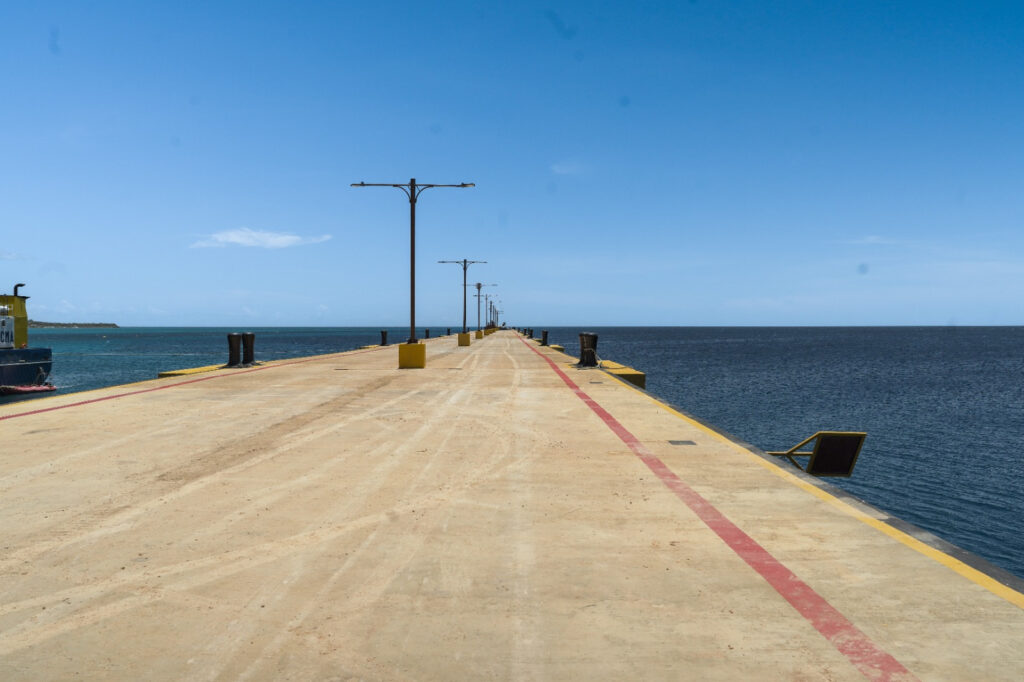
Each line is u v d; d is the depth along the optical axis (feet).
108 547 14.97
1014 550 48.65
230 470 22.71
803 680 9.18
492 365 75.10
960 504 59.52
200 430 30.76
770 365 252.83
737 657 9.83
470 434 29.60
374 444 27.32
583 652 10.03
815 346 476.95
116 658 9.98
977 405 128.47
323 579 13.03
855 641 10.28
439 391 46.93
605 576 13.05
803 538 15.28
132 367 210.59
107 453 25.55
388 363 78.07
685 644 10.25
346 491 19.86
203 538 15.58
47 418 34.35
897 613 11.25
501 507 18.07
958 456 79.92
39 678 9.41
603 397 43.37
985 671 9.36
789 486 20.25
